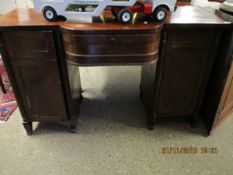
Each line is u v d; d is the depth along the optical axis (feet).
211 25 3.46
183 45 3.75
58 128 4.95
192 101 4.54
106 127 5.01
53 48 3.61
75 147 4.44
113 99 6.11
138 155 4.25
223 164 4.08
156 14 3.44
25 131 4.82
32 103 4.33
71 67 4.39
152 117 4.72
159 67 3.99
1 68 7.18
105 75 7.49
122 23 3.40
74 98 4.77
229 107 4.98
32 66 3.85
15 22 3.50
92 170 3.94
